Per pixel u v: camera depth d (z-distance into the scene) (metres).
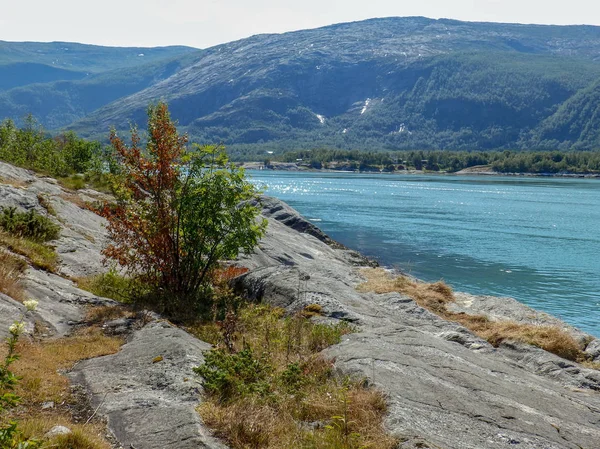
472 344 13.34
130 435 6.48
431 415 7.56
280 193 93.56
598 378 12.15
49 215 18.88
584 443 7.82
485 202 83.88
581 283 33.62
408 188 114.44
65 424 6.35
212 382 7.93
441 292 19.89
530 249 44.72
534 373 12.26
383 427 7.00
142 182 13.74
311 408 7.52
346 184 126.56
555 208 76.06
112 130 14.09
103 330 10.40
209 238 14.11
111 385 7.74
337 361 9.56
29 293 11.24
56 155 35.56
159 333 10.12
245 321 12.34
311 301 13.91
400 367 9.27
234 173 14.32
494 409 8.36
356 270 25.06
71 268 14.88
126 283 14.26
